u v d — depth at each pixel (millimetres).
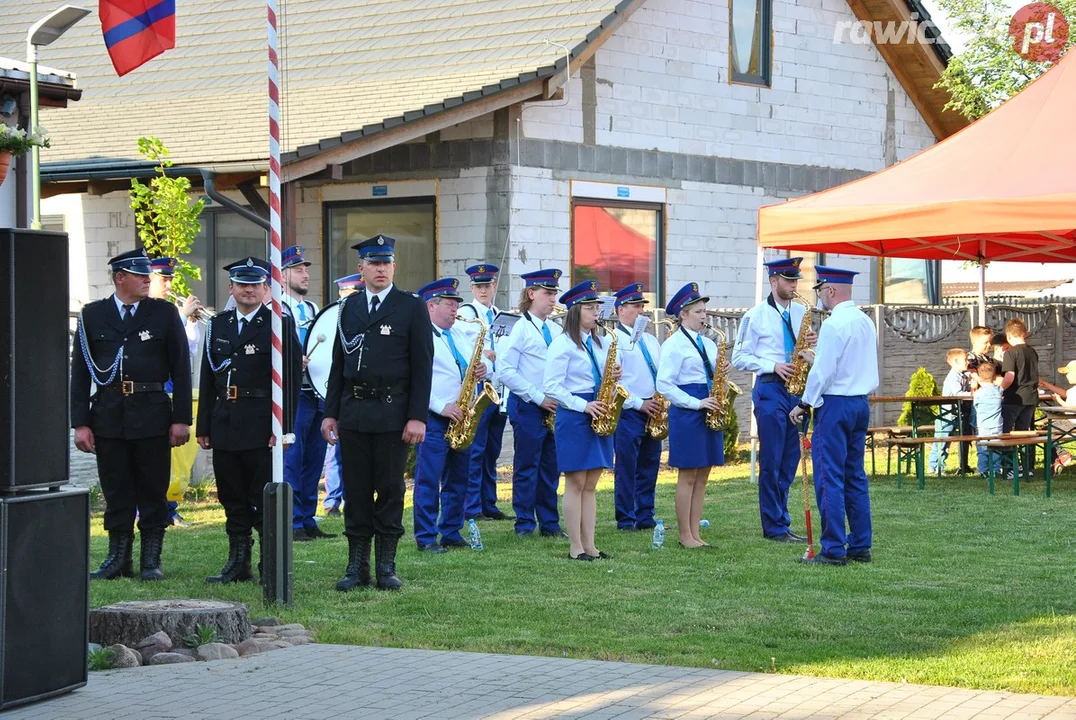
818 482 10375
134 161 16953
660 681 6598
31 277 6586
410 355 9328
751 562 10367
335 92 18578
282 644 7551
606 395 10547
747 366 11781
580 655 7293
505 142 18875
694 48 21547
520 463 11938
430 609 8547
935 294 25562
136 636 7461
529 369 11539
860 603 8672
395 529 9305
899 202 13789
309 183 20172
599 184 20094
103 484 9797
